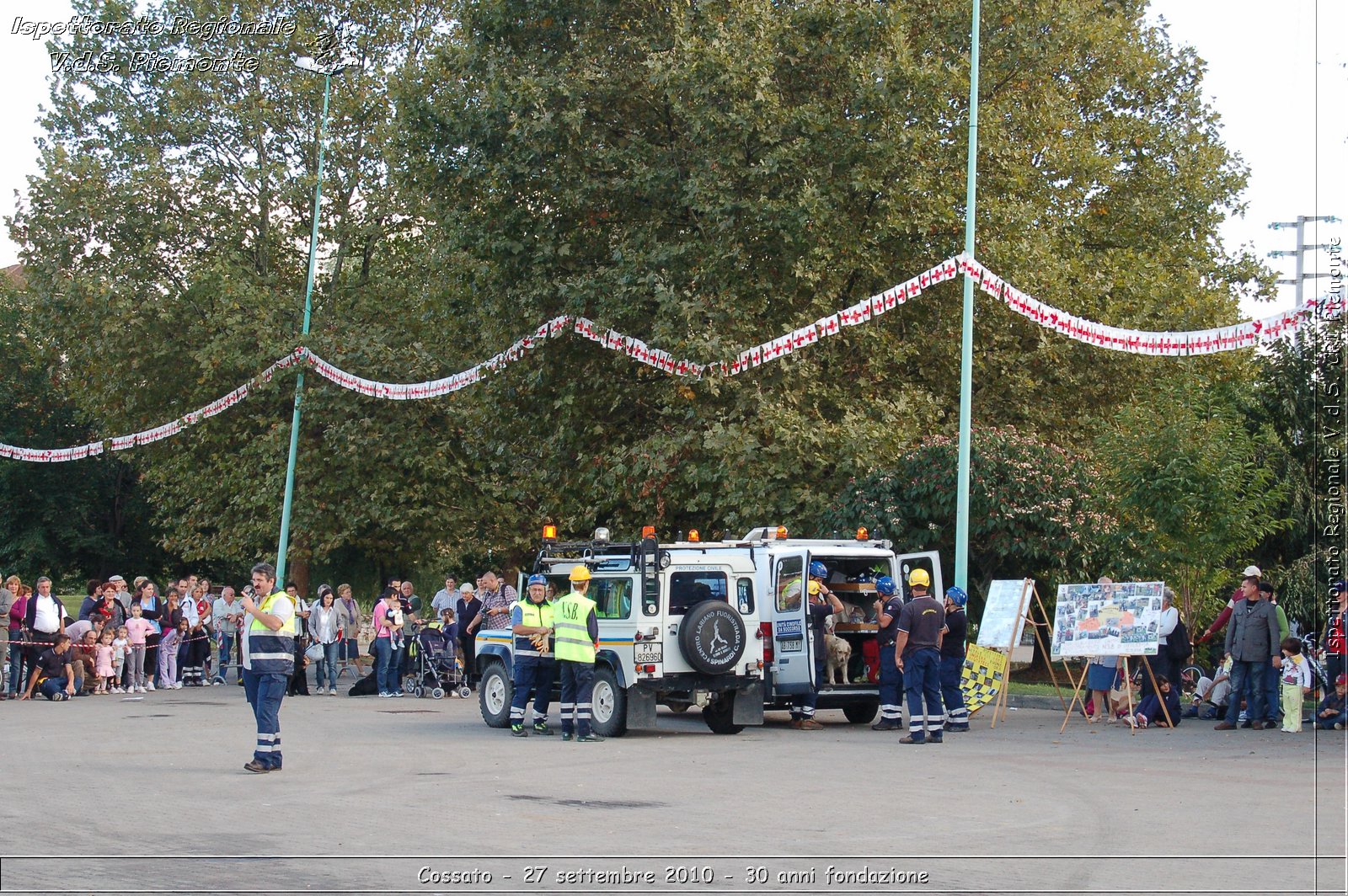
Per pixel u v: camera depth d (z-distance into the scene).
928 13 27.62
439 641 25.31
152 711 21.00
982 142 26.61
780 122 24.05
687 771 13.18
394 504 34.44
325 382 33.47
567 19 26.75
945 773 13.00
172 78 36.53
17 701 23.30
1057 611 18.28
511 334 27.36
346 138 37.06
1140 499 21.88
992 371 26.95
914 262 26.05
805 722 18.44
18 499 49.25
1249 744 15.70
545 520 32.59
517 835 9.39
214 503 36.88
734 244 24.09
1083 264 29.28
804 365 24.38
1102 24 31.69
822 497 23.41
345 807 10.68
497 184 25.80
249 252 37.44
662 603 17.00
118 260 36.03
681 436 24.42
